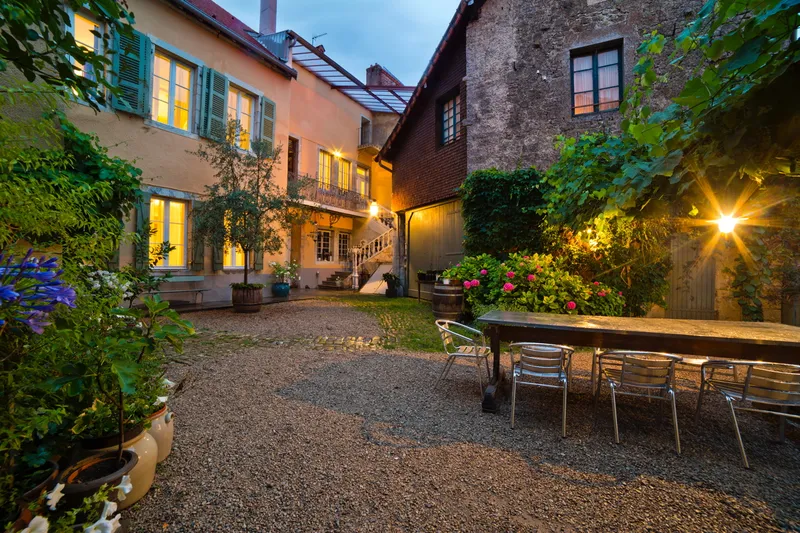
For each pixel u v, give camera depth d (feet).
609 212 9.59
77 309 5.84
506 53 29.81
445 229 35.29
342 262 58.75
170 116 29.32
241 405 11.53
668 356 9.62
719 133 6.41
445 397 12.82
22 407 4.70
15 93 5.58
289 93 39.55
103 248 7.37
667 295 24.88
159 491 7.14
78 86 6.09
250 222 25.54
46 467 5.46
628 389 13.88
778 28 5.03
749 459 9.12
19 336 4.51
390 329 24.08
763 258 22.41
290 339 20.67
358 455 8.79
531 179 26.76
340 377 14.58
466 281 25.16
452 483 7.79
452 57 33.81
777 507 7.23
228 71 33.06
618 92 27.30
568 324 11.75
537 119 28.78
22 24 5.24
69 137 16.40
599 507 7.12
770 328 11.80
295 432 9.84
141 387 6.97
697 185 8.15
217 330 22.02
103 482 5.45
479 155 30.40
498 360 12.69
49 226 6.04
